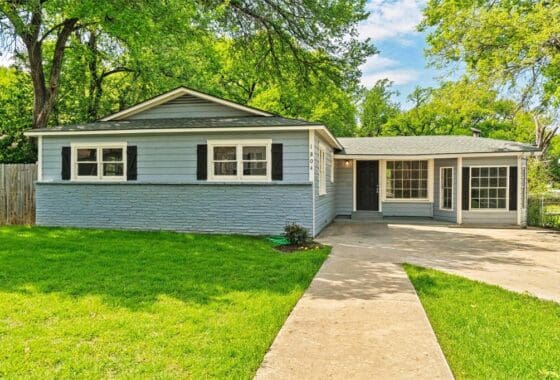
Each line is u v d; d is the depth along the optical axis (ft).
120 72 65.10
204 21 39.86
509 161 46.09
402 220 51.01
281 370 10.23
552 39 39.04
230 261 23.54
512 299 17.06
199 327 13.06
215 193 35.76
